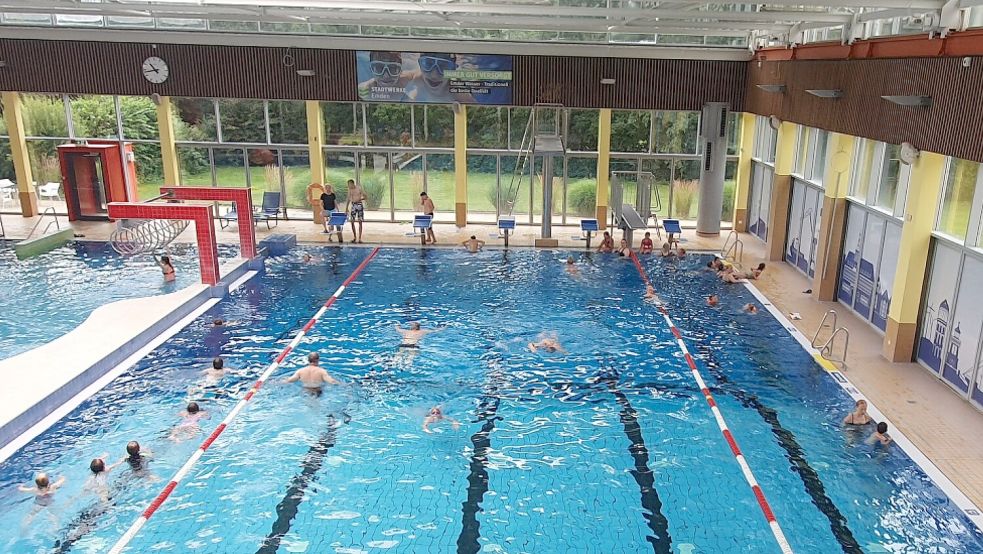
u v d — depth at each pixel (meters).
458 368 10.27
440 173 19.78
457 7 11.29
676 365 10.45
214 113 19.42
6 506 7.01
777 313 12.71
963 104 8.48
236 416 8.82
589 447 8.23
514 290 13.91
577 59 17.78
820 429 8.61
